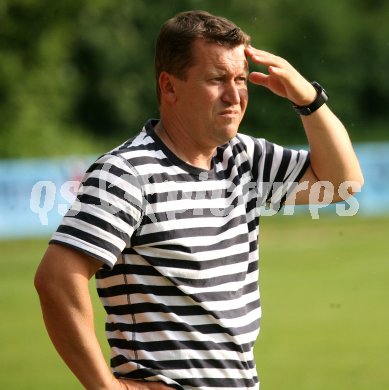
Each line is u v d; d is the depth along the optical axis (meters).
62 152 96.62
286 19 117.38
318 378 26.45
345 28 118.62
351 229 60.94
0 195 62.81
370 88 118.75
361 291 40.66
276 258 50.84
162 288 11.25
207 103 11.53
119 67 109.50
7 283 44.12
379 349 29.98
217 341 11.35
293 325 34.22
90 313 10.97
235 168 12.30
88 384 10.92
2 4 96.69
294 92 12.45
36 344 31.22
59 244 10.92
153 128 11.85
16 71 98.88
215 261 11.48
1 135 96.00
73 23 103.19
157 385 11.16
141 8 110.75
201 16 11.77
